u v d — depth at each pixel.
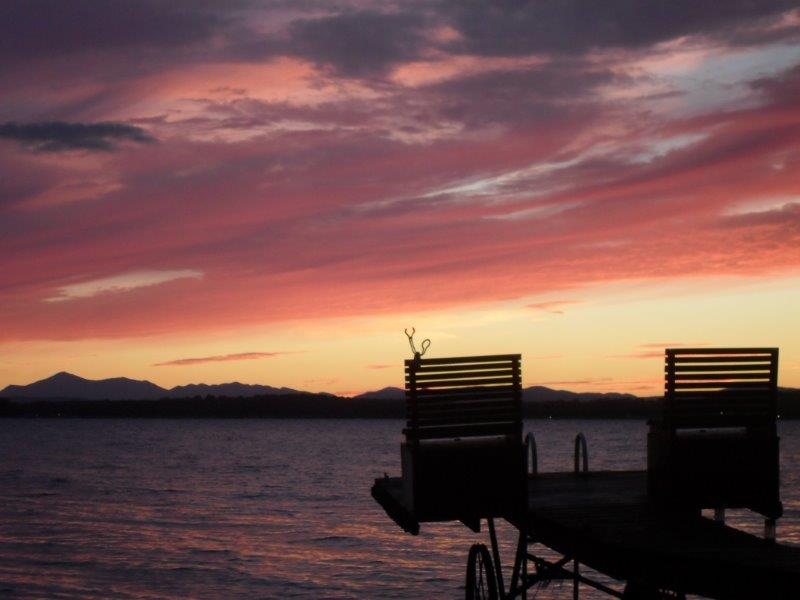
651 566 7.27
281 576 34.62
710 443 9.06
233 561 38.06
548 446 158.00
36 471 97.94
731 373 9.16
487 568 10.55
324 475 93.44
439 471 9.05
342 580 33.69
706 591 6.83
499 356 9.20
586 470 12.74
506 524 49.22
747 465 9.06
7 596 31.20
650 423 9.70
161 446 175.50
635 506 9.55
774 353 9.18
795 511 44.59
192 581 33.97
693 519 8.73
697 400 9.12
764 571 6.49
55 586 33.00
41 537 45.69
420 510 9.02
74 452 146.88
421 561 37.38
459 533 45.34
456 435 9.13
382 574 34.69
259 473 96.50
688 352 9.13
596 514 9.05
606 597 26.97
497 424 9.19
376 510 58.56
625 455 122.06
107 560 38.50
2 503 62.81
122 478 87.94
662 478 9.34
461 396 9.16
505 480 9.10
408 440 9.46
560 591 27.97
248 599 30.62
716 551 7.19
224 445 183.25
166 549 41.50
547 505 9.65
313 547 41.66
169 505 62.06
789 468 89.44
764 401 9.16
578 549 8.37
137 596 31.36
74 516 55.38
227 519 53.59
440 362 9.16
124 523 51.72
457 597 30.42
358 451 156.25
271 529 48.53
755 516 44.78
